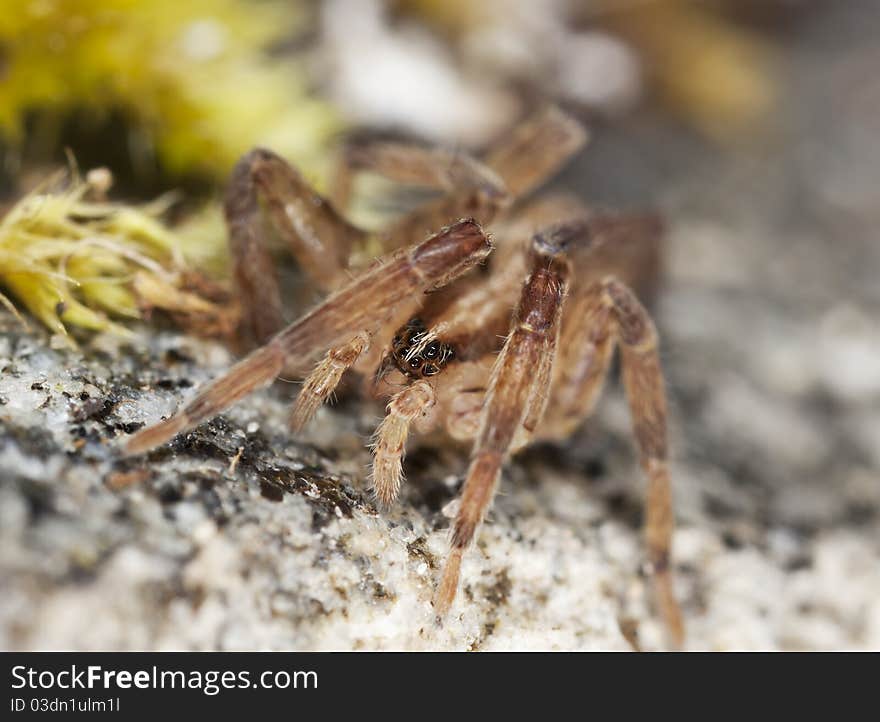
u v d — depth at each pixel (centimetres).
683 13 6
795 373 5
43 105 5
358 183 5
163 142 5
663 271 5
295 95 5
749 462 5
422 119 5
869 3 8
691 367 5
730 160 6
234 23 5
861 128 7
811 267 5
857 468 5
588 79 5
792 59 7
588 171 6
